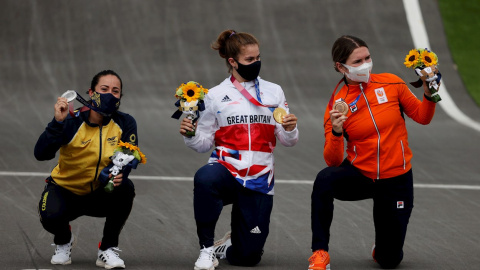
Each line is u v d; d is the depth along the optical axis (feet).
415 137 172.86
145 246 87.45
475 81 232.53
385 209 77.97
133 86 216.95
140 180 125.90
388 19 272.10
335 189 77.00
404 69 239.50
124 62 234.58
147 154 147.13
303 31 261.03
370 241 92.43
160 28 257.75
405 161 77.05
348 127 77.10
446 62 245.65
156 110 195.21
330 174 76.28
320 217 75.61
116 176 72.54
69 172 75.00
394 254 78.84
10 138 156.76
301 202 113.19
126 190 76.02
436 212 108.68
